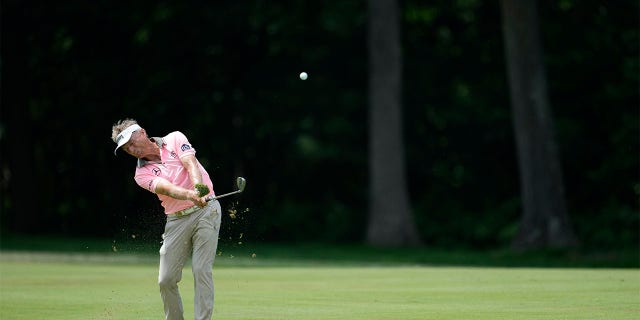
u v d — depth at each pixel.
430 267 59.31
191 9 101.12
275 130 109.31
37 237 98.31
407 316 29.08
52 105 111.88
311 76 108.62
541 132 80.69
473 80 110.88
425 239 105.75
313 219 111.00
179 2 100.81
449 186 111.75
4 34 102.31
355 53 108.31
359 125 110.62
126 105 108.38
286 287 40.56
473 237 102.94
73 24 104.00
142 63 107.00
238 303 33.53
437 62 109.88
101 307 32.88
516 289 38.25
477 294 36.22
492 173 110.75
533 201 81.19
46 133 113.31
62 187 116.12
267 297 35.78
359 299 34.78
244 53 107.94
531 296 35.12
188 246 25.19
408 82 109.94
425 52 110.06
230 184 110.94
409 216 93.12
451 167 112.31
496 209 105.44
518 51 80.62
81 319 29.36
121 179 112.94
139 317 29.88
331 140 109.69
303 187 114.19
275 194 113.94
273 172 112.56
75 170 114.88
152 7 101.88
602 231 93.81
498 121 105.75
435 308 31.31
